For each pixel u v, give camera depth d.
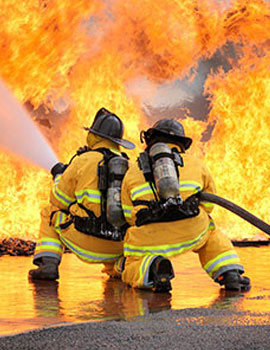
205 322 6.05
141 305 7.55
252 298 8.08
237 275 8.98
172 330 5.61
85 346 5.03
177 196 8.41
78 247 9.99
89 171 9.77
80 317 6.68
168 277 8.53
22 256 14.79
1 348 5.01
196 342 5.11
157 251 8.75
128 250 9.05
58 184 10.05
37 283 9.82
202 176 9.19
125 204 9.18
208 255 9.16
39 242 10.49
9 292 8.78
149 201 8.71
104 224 9.74
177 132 9.34
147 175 8.81
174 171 8.58
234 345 5.01
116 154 9.99
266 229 8.34
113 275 10.54
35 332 5.56
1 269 11.90
